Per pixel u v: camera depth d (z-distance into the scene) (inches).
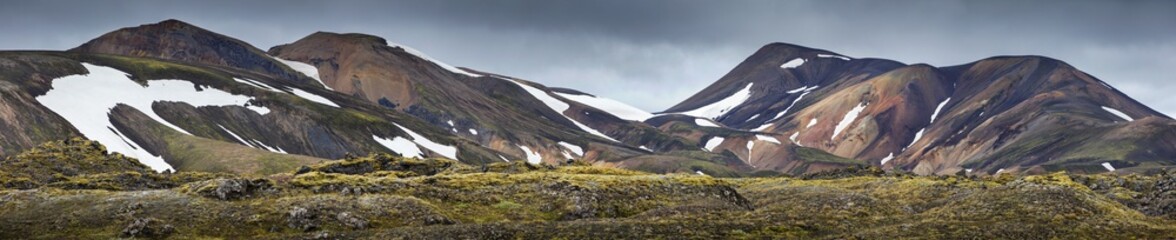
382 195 3366.1
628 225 2965.1
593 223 3009.4
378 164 5378.9
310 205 3100.4
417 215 3179.1
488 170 5290.4
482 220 3319.4
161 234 2780.5
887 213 3636.8
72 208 3014.3
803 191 4190.5
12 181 4601.4
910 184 4320.9
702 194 3907.5
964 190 3971.5
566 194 3656.5
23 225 2851.9
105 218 2903.5
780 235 2938.0
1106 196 4269.2
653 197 3789.4
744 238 2854.3
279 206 3090.6
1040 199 3503.9
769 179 5423.2
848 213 3560.5
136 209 2992.1
